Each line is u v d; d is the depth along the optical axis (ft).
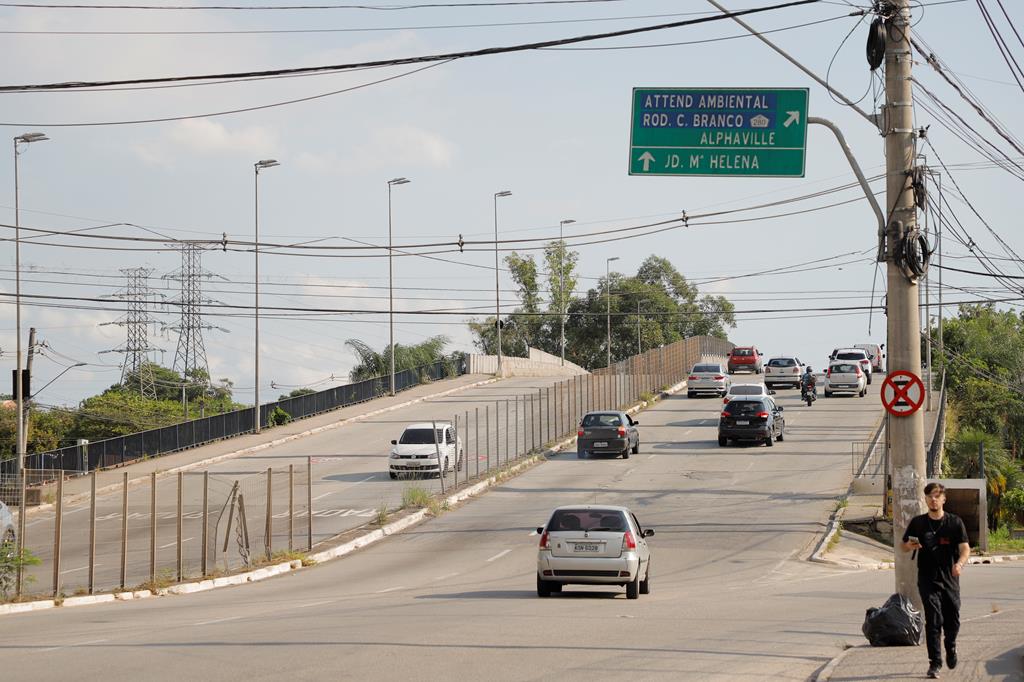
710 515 184.75
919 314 73.67
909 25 73.87
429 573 135.85
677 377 433.07
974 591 113.60
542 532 104.68
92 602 109.40
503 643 68.85
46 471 244.63
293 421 341.00
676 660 63.16
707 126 86.43
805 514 184.75
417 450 232.73
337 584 125.80
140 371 536.01
